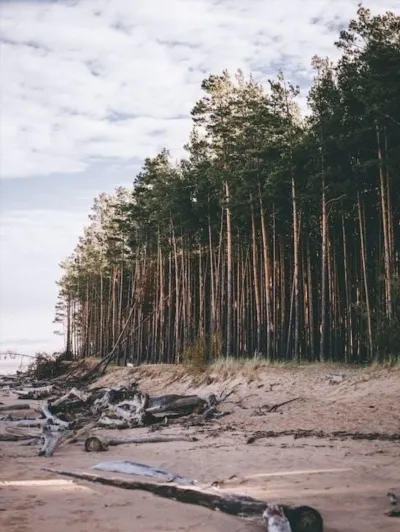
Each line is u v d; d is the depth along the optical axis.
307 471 8.75
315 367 23.48
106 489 7.88
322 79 31.73
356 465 9.05
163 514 6.36
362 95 27.34
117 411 19.08
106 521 6.03
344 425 14.09
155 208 50.31
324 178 30.42
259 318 33.72
